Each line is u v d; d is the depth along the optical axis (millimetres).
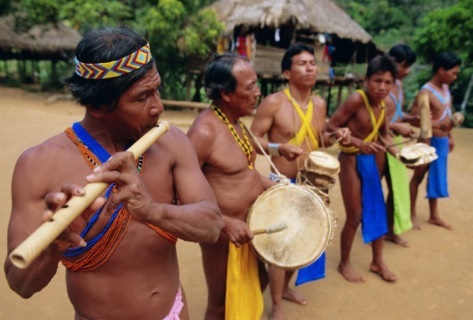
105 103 1171
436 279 3602
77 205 959
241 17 13656
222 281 2365
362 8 34188
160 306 1419
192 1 13430
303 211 2273
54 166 1212
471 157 8391
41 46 19438
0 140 8250
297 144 2975
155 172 1350
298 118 2965
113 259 1309
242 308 2285
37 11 14477
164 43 13828
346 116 3357
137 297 1363
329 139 3088
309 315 3014
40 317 2881
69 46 20281
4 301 3043
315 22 13883
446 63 4215
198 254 3939
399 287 3453
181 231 1229
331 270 3674
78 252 1264
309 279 2920
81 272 1326
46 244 902
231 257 2256
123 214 1258
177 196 1482
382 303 3217
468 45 13492
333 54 19797
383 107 3318
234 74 2119
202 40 13844
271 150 2762
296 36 14281
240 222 2111
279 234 2260
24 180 1189
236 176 2264
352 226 3451
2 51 21016
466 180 6719
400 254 4031
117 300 1347
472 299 3324
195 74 15953
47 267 1083
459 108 14672
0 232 4102
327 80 15250
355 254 3998
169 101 13891
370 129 3314
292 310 3062
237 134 2271
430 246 4227
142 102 1176
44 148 1227
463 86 14539
